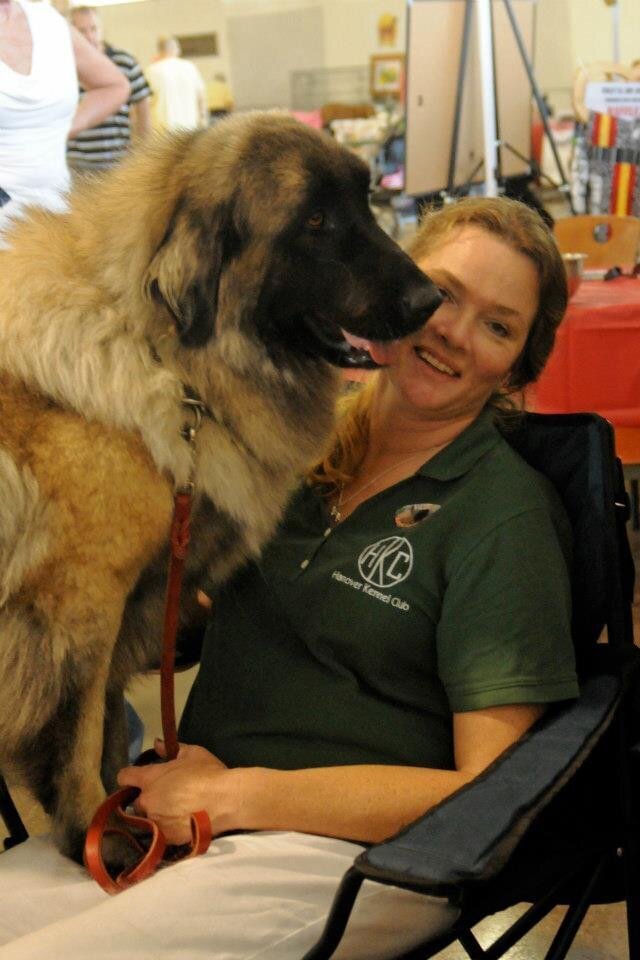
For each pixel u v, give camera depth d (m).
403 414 1.71
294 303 1.71
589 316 2.89
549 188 8.49
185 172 1.65
